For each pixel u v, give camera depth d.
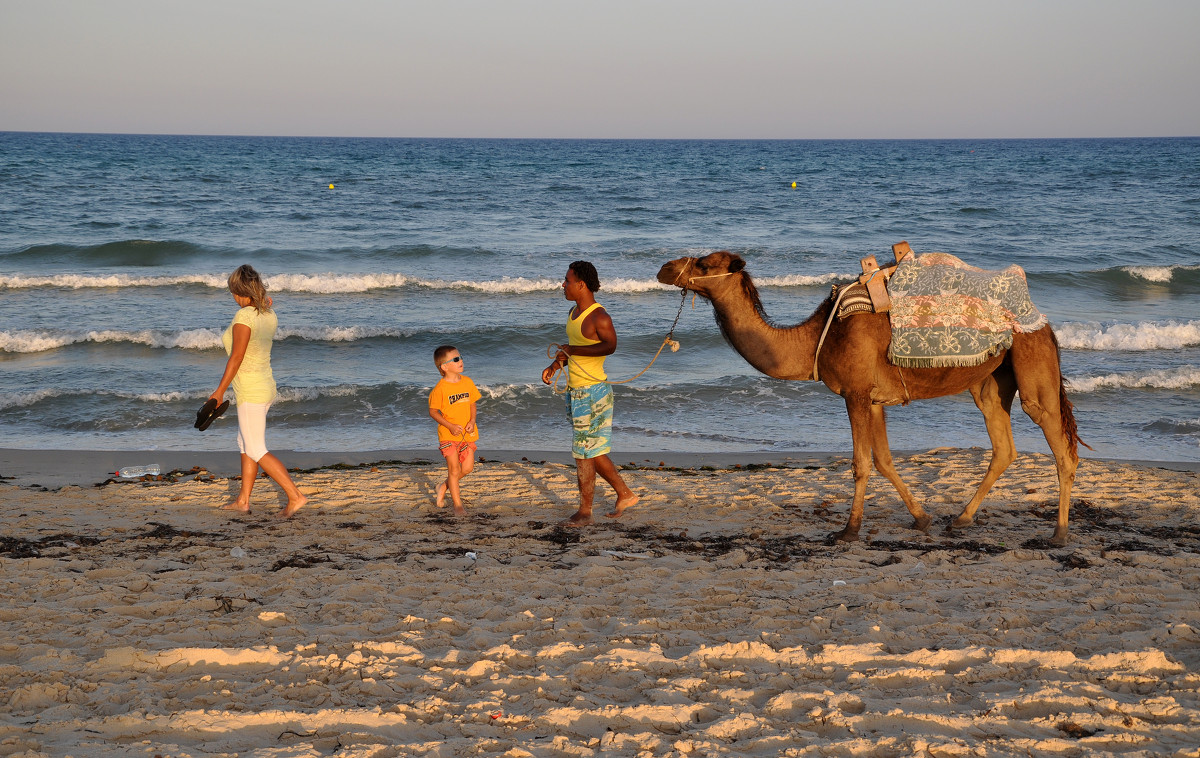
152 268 24.11
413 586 4.91
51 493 7.59
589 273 6.17
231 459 9.65
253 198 45.78
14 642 3.99
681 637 4.16
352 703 3.43
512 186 59.12
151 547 5.81
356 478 8.15
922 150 164.75
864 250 29.00
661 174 76.69
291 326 16.91
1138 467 8.68
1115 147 182.50
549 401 12.53
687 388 13.33
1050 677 3.62
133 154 100.12
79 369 14.09
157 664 3.75
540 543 5.97
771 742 3.07
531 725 3.27
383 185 57.84
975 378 5.74
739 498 7.39
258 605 4.59
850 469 8.70
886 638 4.13
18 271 23.22
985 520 6.61
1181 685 3.49
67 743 3.03
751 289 5.86
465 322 18.08
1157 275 23.66
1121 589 4.81
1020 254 28.31
